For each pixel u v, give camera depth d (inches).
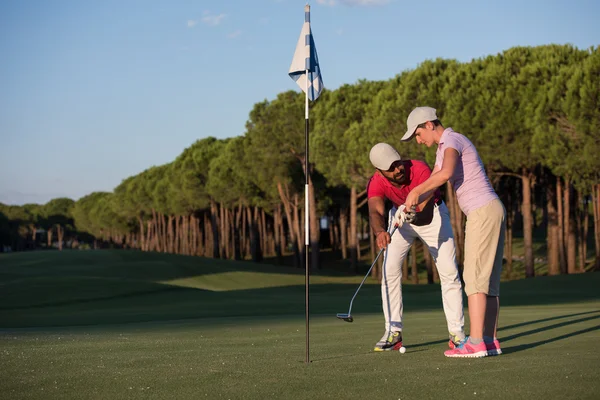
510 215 1528.1
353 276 1704.0
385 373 157.5
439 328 308.3
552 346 203.3
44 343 265.9
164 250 3393.2
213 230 2647.6
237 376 158.6
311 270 1831.9
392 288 216.7
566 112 965.8
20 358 205.5
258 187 2258.9
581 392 125.3
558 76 1018.7
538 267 1782.7
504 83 1104.8
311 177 1860.2
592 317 344.5
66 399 135.0
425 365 170.1
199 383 149.8
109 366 182.2
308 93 202.1
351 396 130.3
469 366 165.3
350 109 1539.1
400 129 1206.3
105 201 4448.8
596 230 1328.7
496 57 1170.6
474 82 1128.2
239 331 330.3
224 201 2391.7
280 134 1774.1
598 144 946.1
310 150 1636.3
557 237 1312.7
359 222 3102.9
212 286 1347.2
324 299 800.9
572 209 1344.7
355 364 175.6
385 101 1284.4
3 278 1197.1
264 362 183.8
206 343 255.6
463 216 1330.0
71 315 606.2
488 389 132.0
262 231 2994.6
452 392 130.9
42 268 1451.8
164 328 388.8
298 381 149.0
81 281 938.7
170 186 2989.7
